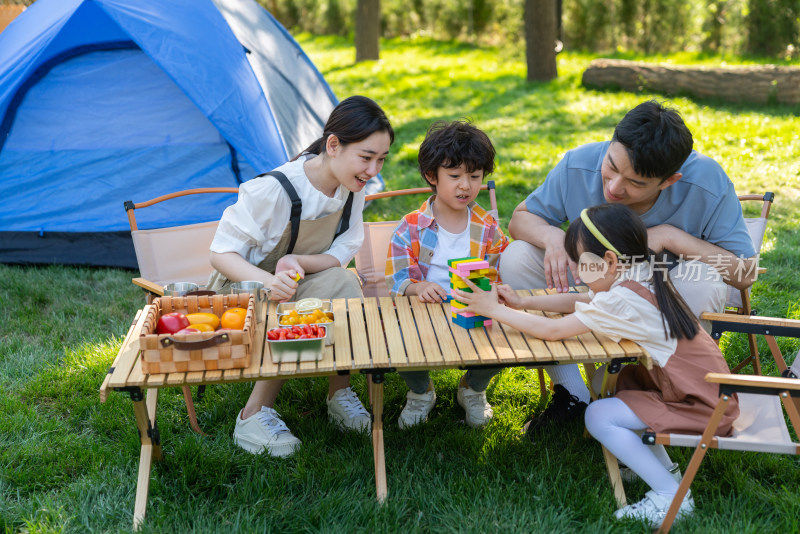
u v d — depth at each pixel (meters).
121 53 5.12
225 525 2.37
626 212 2.41
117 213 4.97
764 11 13.00
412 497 2.53
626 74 10.56
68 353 3.58
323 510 2.42
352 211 3.07
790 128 8.09
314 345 2.26
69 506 2.50
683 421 2.33
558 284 2.83
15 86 4.63
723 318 2.64
